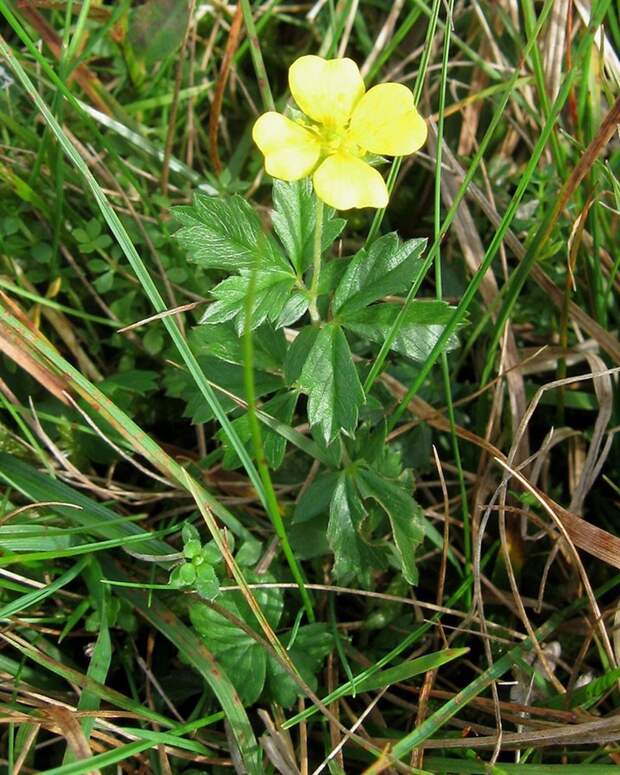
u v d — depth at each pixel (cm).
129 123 13
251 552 11
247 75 15
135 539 11
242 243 10
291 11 15
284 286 10
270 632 10
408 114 9
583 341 13
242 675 10
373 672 10
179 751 10
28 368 11
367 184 9
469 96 14
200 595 10
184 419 13
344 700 11
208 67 14
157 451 10
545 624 11
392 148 9
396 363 13
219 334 11
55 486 11
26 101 13
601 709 11
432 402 13
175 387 12
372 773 9
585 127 13
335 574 11
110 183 13
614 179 12
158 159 13
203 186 13
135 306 13
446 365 11
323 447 11
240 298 10
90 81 13
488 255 10
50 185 13
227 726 10
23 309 13
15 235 13
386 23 14
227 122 15
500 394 12
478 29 14
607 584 11
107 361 13
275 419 11
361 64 15
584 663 11
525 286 13
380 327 10
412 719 11
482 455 12
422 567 12
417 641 11
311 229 10
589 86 13
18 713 10
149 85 14
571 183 11
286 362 10
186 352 10
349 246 14
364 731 11
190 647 10
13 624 11
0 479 11
